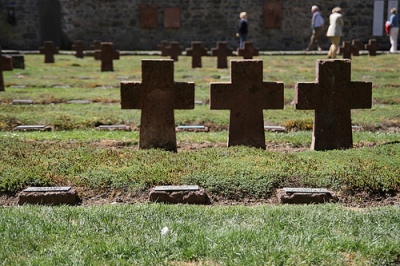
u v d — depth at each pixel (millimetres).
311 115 10414
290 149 8031
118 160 6770
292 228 4559
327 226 4637
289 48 30984
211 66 20094
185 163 6645
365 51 26734
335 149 7574
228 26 30953
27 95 12656
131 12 30750
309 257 3951
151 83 7367
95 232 4504
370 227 4598
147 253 4074
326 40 30922
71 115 10211
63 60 23062
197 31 31031
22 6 30672
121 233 4480
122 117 10109
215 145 8078
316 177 6125
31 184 5984
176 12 30781
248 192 5883
